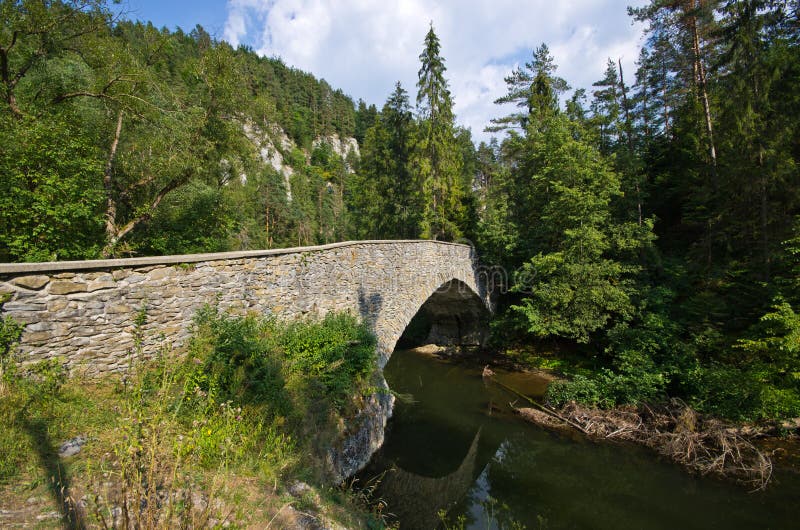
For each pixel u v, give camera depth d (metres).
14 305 3.96
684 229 17.95
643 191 17.27
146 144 10.81
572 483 9.12
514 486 9.06
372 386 8.90
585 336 15.27
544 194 18.55
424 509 8.23
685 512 7.84
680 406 10.84
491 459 10.38
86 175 8.34
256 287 6.75
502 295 22.03
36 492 2.82
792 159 11.34
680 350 12.55
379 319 11.02
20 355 3.97
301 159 66.00
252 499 3.44
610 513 7.91
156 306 5.18
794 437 9.80
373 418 8.81
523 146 20.48
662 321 13.23
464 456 10.55
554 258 15.66
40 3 8.54
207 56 10.79
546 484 9.14
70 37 9.59
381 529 4.57
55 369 4.15
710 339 12.13
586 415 11.65
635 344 13.32
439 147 21.05
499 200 22.67
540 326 15.99
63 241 7.85
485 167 41.12
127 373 4.79
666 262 15.80
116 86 10.50
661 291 14.23
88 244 8.92
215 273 6.00
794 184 11.41
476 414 13.11
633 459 9.82
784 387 10.20
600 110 21.45
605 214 15.95
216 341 5.43
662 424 10.66
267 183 37.47
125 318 4.86
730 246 13.54
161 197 11.41
